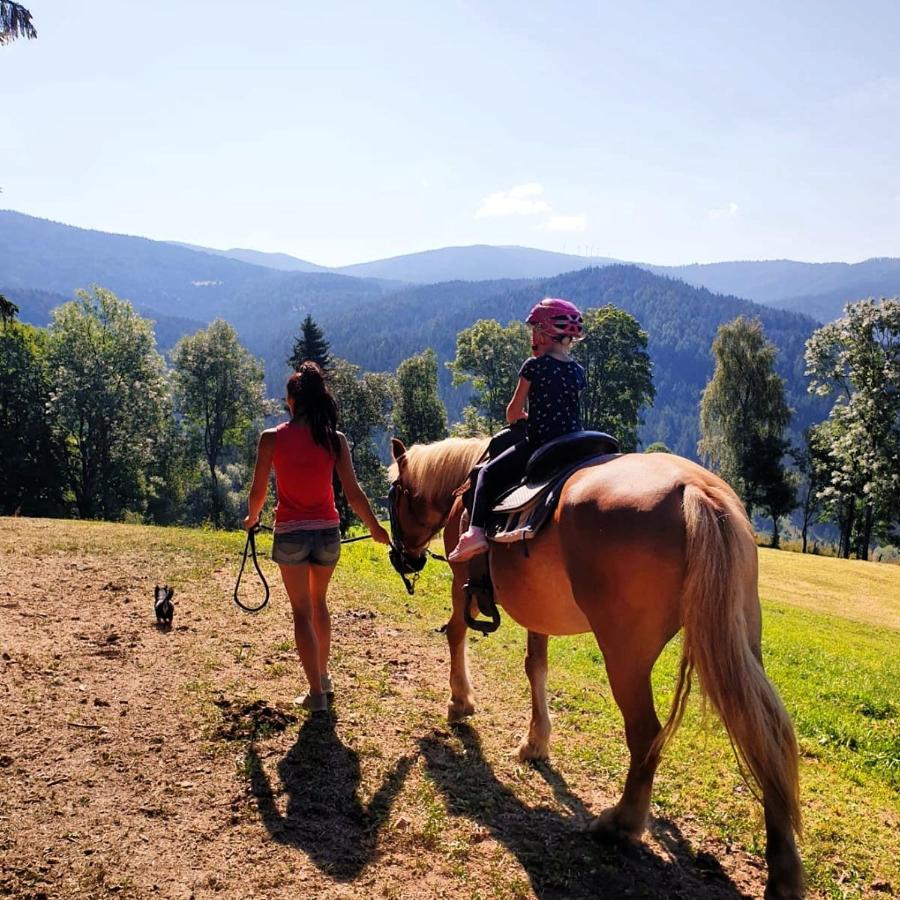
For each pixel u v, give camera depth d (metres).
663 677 7.71
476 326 54.69
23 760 4.10
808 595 22.14
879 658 11.91
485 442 5.40
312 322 58.69
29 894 3.06
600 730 5.52
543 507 3.88
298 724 4.86
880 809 4.91
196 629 6.66
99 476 46.09
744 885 3.65
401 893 3.31
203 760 4.30
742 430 55.62
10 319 15.55
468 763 4.65
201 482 59.22
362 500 5.13
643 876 3.61
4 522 12.47
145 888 3.18
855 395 43.78
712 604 3.11
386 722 5.11
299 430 4.89
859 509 49.31
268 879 3.31
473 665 6.88
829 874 3.85
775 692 3.08
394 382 65.94
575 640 8.64
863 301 42.09
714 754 5.35
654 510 3.37
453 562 4.84
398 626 7.68
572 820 4.11
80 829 3.55
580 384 4.44
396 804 4.04
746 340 55.88
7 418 44.41
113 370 45.34
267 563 9.76
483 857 3.65
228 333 58.19
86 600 7.35
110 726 4.60
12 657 5.53
